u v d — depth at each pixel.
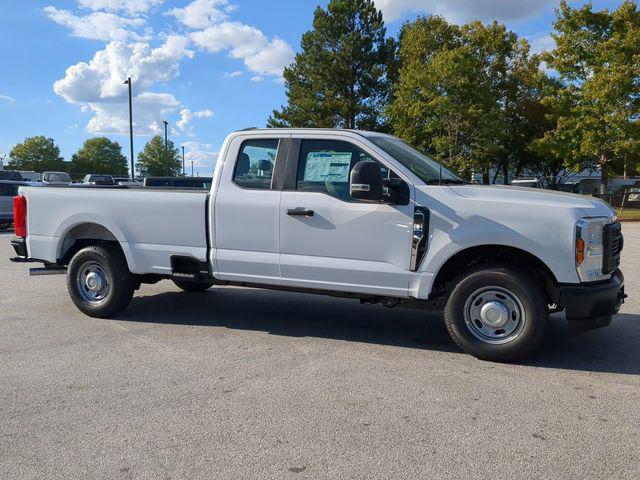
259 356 5.09
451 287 5.02
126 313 6.79
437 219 4.90
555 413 3.82
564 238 4.59
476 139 29.80
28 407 3.95
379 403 3.99
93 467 3.13
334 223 5.24
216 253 5.78
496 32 30.16
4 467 3.13
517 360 4.86
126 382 4.43
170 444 3.38
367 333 5.91
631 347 5.36
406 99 30.78
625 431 3.55
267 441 3.41
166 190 6.15
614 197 34.97
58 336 5.77
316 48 38.34
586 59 25.41
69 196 6.47
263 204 5.52
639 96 23.84
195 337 5.74
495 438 3.45
